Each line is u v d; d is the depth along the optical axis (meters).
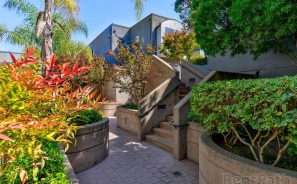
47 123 1.63
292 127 2.30
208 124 3.39
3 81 1.67
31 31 8.70
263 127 2.48
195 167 4.44
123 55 8.45
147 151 5.50
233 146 3.62
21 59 2.03
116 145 6.02
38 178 2.17
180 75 8.73
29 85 1.82
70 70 2.25
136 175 4.11
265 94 2.48
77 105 2.37
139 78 8.27
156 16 15.10
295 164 2.83
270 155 3.12
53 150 2.73
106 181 3.87
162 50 12.27
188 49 11.59
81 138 4.32
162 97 6.96
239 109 2.76
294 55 5.07
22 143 1.53
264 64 6.52
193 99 3.87
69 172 2.60
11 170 1.84
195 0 4.95
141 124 6.47
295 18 3.31
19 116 1.58
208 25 4.64
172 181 3.84
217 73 5.90
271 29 3.71
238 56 7.27
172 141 5.71
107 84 12.20
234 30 4.45
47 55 5.20
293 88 2.29
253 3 3.53
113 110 11.01
